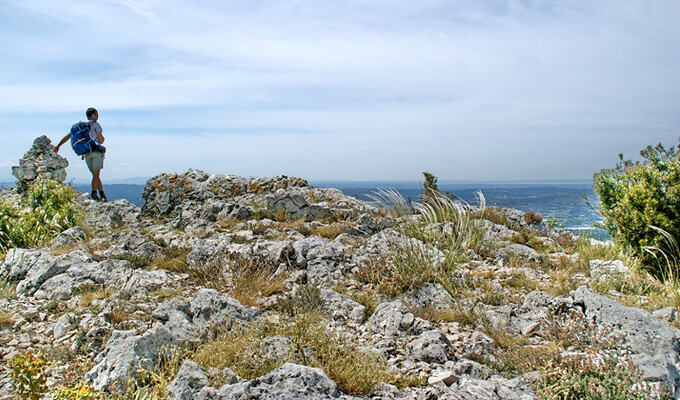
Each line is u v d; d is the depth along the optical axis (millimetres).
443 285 8586
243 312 6613
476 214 13609
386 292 8336
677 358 5469
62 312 7238
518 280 9039
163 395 4250
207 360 5078
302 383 4301
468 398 4441
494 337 6590
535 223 15359
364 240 11672
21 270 9203
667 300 7695
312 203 14844
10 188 19297
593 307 6871
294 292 7840
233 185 17750
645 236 10539
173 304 6832
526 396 4500
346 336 6410
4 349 5945
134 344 5020
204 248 10250
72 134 16594
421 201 13969
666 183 10586
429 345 5977
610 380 4762
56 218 13180
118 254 10320
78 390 3861
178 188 16859
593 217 13102
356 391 4766
